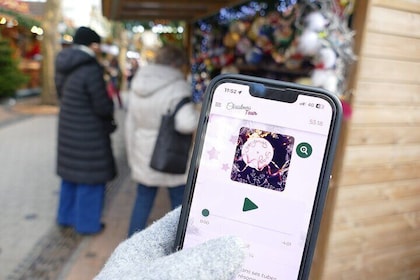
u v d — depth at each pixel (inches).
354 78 70.9
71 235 128.9
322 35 69.0
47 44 440.5
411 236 86.6
